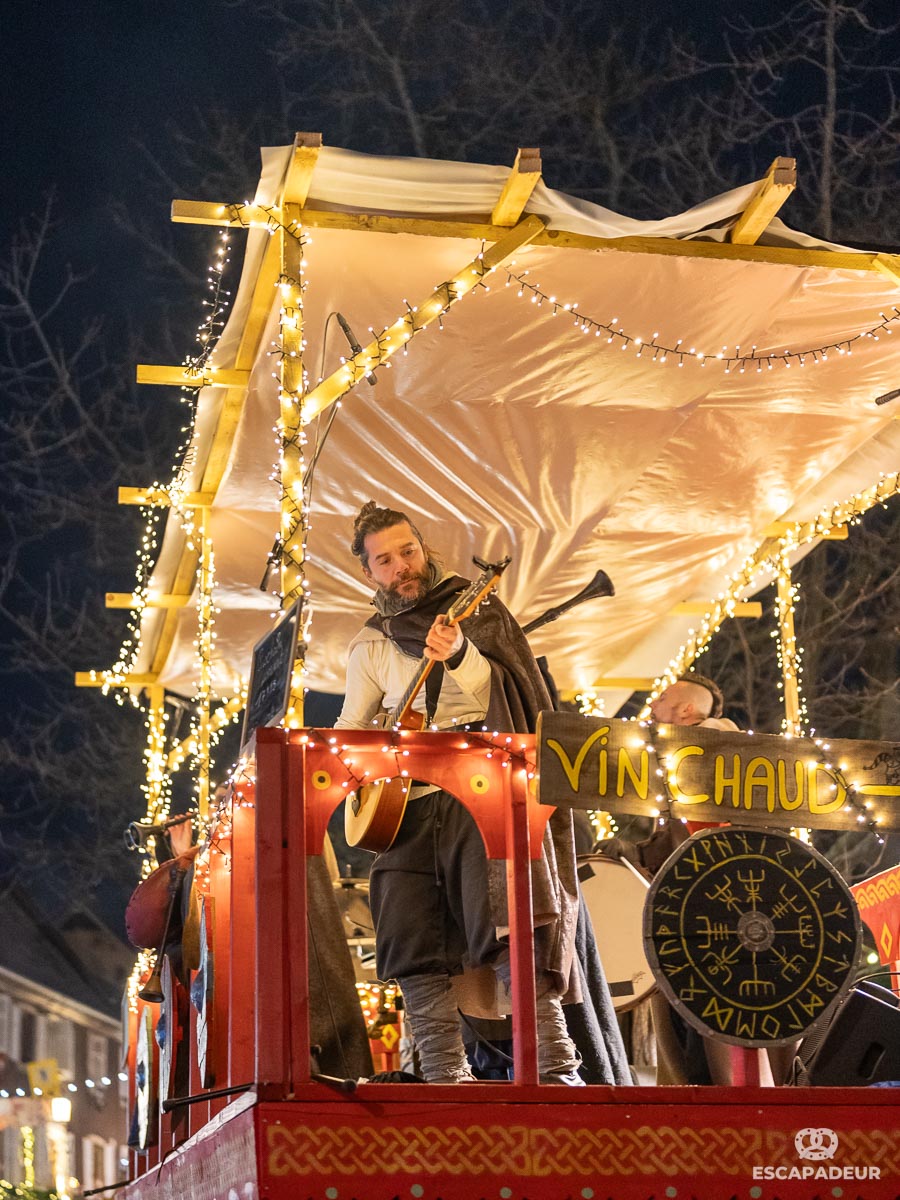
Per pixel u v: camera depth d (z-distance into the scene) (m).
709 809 3.93
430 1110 3.61
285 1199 3.49
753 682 17.17
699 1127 3.71
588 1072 4.65
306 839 3.80
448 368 6.73
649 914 3.84
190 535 8.34
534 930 4.11
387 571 4.64
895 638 16.78
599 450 7.56
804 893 3.89
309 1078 3.60
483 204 5.71
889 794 4.02
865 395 7.25
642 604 9.44
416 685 4.34
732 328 6.53
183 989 5.23
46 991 19.58
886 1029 4.55
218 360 6.70
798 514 8.62
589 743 3.91
